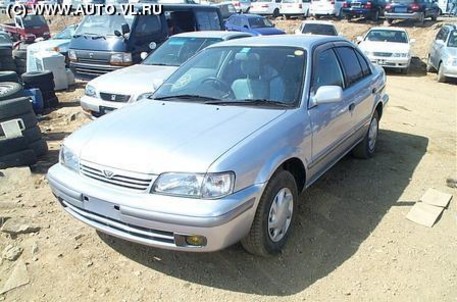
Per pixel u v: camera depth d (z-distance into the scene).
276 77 3.87
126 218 2.88
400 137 6.79
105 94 6.46
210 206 2.73
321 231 3.79
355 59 5.07
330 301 2.94
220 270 3.23
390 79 14.14
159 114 3.53
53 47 11.66
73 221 3.87
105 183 3.00
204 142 3.00
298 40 4.31
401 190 4.66
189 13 10.25
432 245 3.60
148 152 2.94
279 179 3.24
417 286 3.09
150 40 9.30
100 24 9.57
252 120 3.35
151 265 3.28
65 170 3.30
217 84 4.00
